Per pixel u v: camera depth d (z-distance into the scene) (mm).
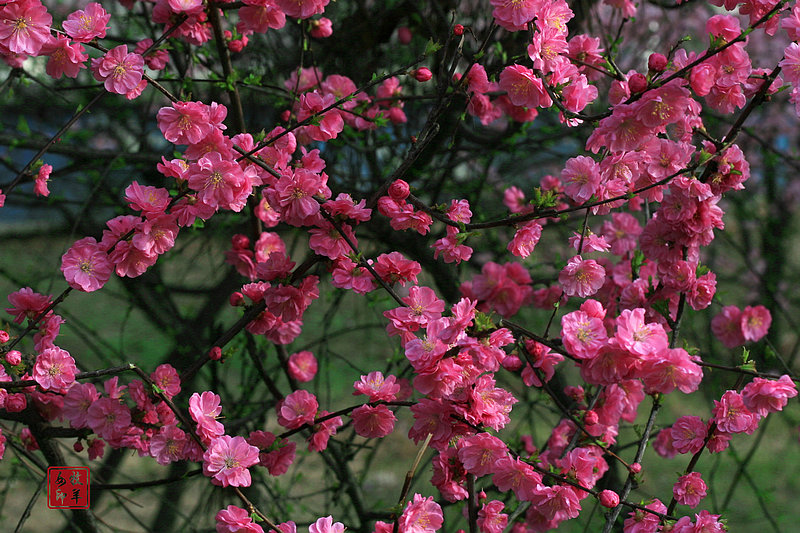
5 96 1596
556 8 1160
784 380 1157
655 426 1352
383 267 1181
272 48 1582
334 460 1512
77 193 1760
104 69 1161
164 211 1155
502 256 1621
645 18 1979
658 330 1119
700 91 1163
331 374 2998
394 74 1208
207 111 1156
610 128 1136
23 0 1140
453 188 1626
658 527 1168
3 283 1958
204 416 1167
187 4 1232
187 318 1621
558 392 1453
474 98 1312
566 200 1492
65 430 1270
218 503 1569
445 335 1123
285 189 1157
